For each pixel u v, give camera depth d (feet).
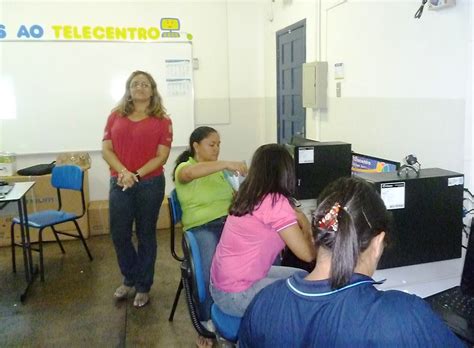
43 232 14.67
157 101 9.72
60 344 8.67
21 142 15.90
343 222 3.13
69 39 15.79
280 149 5.69
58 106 15.99
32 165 16.10
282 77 15.64
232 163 7.80
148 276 10.07
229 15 17.06
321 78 11.94
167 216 16.01
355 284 3.06
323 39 12.06
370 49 9.78
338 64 11.27
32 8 15.42
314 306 3.06
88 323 9.45
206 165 7.84
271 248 5.69
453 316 4.53
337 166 9.41
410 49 8.40
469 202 6.88
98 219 15.46
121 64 16.28
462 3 6.99
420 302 3.00
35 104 15.83
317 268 3.30
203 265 7.25
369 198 3.26
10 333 9.10
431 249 5.97
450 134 7.42
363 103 10.19
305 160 9.14
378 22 9.42
